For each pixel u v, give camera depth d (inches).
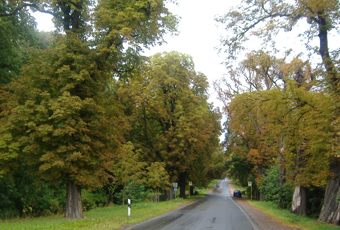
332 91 467.5
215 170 2305.6
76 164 559.8
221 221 575.8
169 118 1396.4
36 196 908.6
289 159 789.9
